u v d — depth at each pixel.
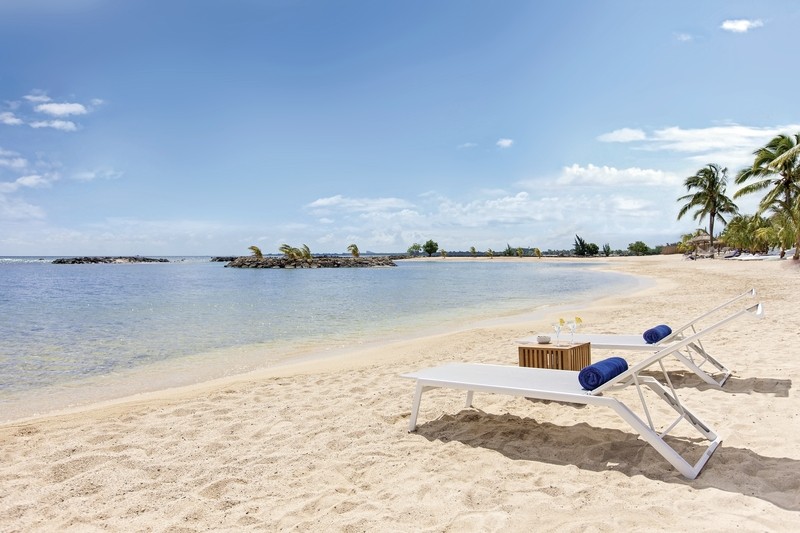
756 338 7.34
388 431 4.29
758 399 4.59
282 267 67.62
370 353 8.58
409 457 3.70
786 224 34.72
